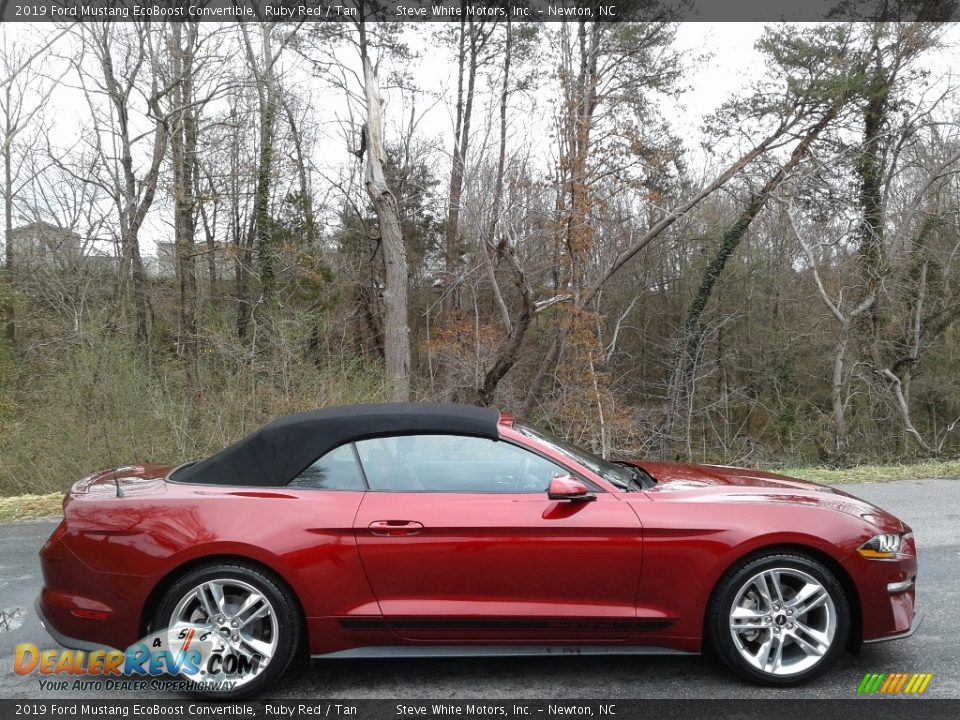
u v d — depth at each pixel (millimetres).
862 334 24469
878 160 23703
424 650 3775
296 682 3898
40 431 13766
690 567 3697
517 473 3918
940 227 23656
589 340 19578
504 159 19234
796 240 26703
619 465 4801
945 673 3855
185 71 21281
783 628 3723
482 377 21844
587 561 3705
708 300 27703
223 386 14844
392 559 3701
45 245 22219
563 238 19703
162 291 23500
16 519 8242
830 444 22891
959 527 6855
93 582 3732
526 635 3740
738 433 24734
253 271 24734
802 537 3695
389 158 30688
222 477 3951
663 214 25406
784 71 22781
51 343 18594
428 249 33438
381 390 15234
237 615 3707
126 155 21453
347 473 3914
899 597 3828
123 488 4051
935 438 23641
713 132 24141
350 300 29203
